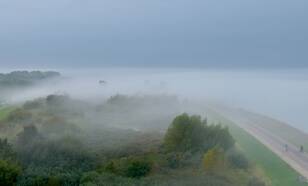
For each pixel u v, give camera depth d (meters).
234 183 49.72
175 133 66.75
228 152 62.09
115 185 46.59
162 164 55.84
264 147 72.19
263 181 52.69
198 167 54.97
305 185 53.19
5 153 63.00
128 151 68.75
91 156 65.38
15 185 50.09
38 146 66.81
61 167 59.91
